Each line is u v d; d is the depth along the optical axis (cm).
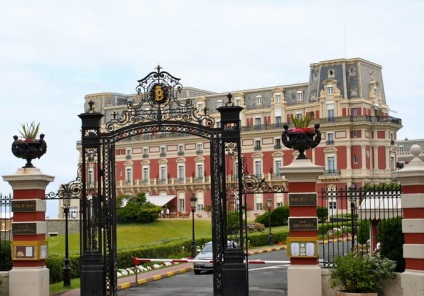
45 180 2012
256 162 8825
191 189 9262
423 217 1739
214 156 1966
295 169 1853
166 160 9475
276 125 8675
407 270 1755
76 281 2567
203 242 4303
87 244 2005
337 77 8488
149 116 2025
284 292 2206
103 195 2006
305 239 1847
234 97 9262
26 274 1978
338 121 8219
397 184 2003
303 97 8788
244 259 1988
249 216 8650
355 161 8181
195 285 2528
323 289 1833
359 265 1756
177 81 2020
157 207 6944
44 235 2042
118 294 2275
